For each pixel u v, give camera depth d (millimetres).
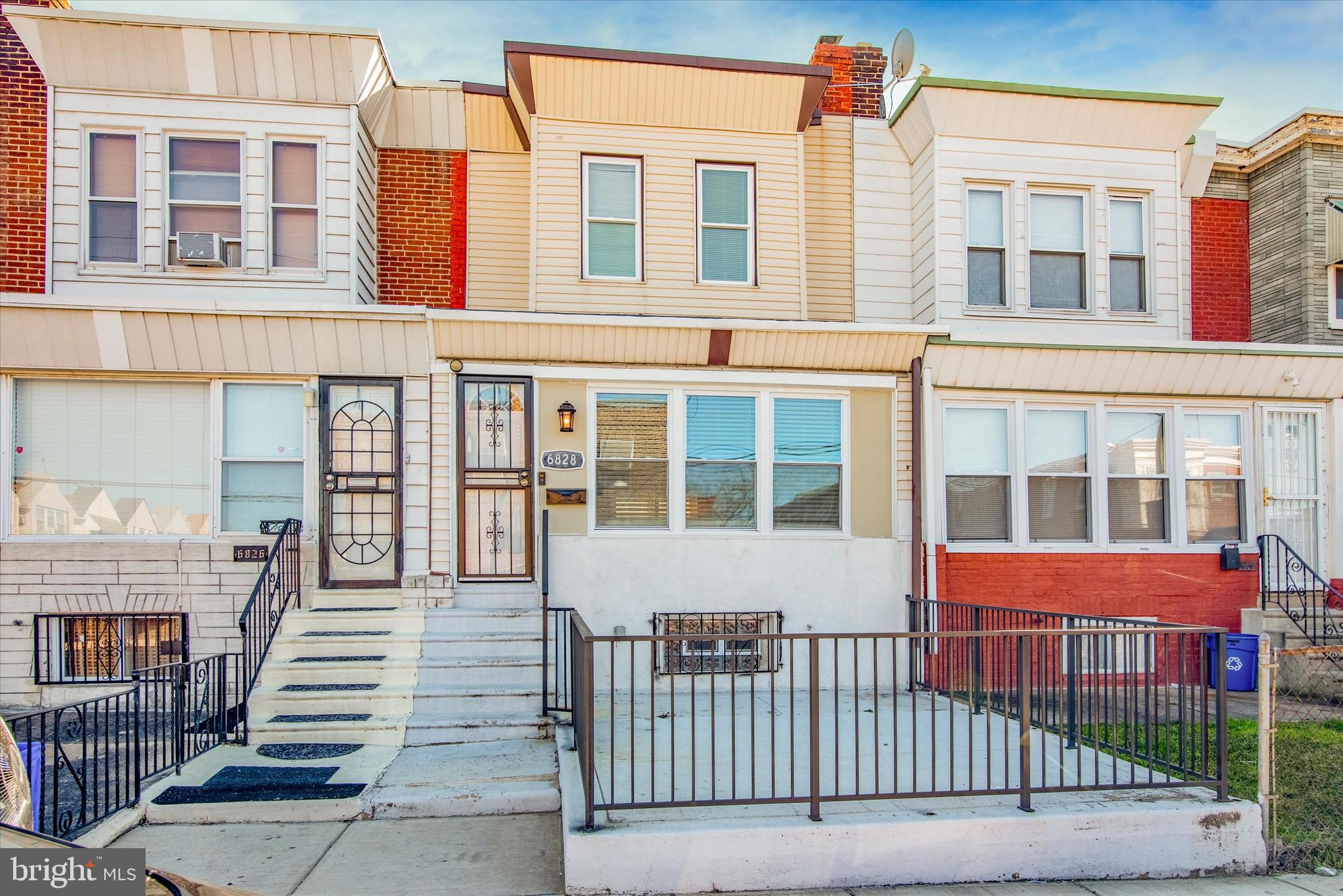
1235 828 5188
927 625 8625
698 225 9633
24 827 3252
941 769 6000
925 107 9805
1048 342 9203
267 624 7836
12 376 8344
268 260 8898
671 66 9188
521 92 9219
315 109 9016
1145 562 9672
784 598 9055
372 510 8641
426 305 9812
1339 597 9367
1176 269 10312
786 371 9195
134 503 8484
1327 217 10578
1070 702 6711
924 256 10125
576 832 4672
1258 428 9984
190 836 5363
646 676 8758
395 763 6441
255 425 8625
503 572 8734
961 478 9562
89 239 8758
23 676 8164
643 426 9055
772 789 4930
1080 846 5023
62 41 8508
